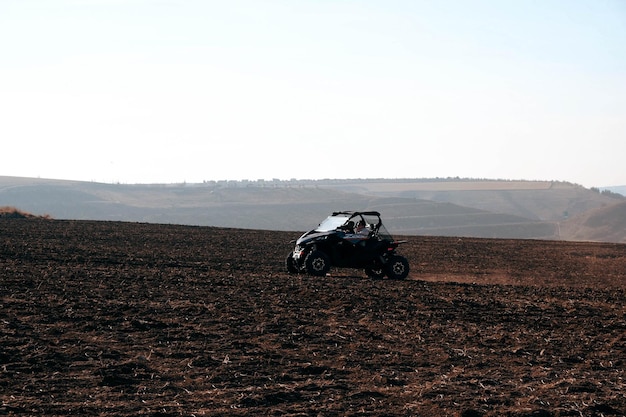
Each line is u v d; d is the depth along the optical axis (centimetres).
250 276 1991
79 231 3662
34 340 1085
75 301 1416
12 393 841
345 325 1282
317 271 2067
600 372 1026
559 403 849
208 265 2370
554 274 2930
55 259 2288
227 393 861
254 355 1047
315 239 2111
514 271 2972
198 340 1130
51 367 955
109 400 825
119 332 1165
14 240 2939
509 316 1447
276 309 1414
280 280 1894
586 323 1396
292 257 2188
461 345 1162
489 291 1841
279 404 824
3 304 1348
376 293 1681
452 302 1595
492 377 973
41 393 845
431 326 1310
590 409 827
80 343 1084
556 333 1295
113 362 986
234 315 1337
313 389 888
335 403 831
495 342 1197
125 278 1819
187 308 1385
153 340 1119
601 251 4272
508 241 4975
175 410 791
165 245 3195
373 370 988
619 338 1262
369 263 2123
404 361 1044
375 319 1355
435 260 3259
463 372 995
